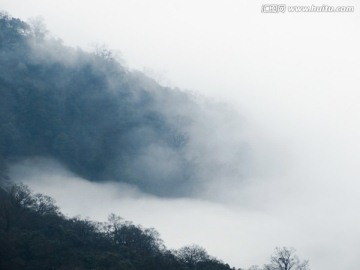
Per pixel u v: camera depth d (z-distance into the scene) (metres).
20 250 177.50
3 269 163.38
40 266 169.50
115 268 179.00
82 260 182.00
